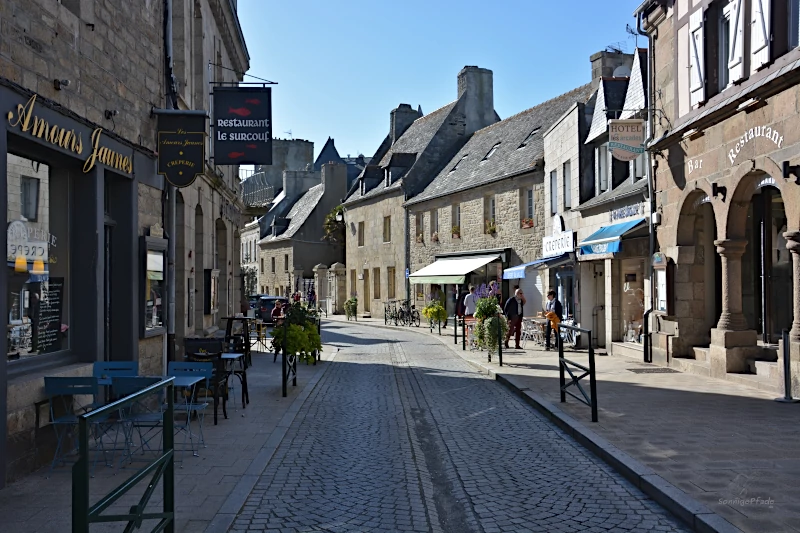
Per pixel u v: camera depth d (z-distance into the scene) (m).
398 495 5.92
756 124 10.34
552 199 22.20
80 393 6.49
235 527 5.05
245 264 61.22
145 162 9.41
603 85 18.42
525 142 26.86
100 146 7.90
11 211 6.55
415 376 14.20
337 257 48.41
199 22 15.12
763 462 6.35
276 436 8.02
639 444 7.19
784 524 4.68
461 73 36.56
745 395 10.07
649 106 14.58
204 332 15.33
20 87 6.10
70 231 7.70
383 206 37.41
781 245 11.88
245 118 12.48
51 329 7.30
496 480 6.42
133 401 3.62
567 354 17.34
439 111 38.06
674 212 13.47
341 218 45.47
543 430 8.59
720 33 11.81
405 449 7.63
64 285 7.59
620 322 16.92
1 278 5.86
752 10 10.44
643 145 14.48
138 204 9.16
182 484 6.03
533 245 24.00
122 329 8.78
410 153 36.97
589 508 5.50
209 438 7.91
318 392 11.79
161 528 3.90
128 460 6.80
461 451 7.62
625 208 16.14
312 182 57.09
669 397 10.08
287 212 55.53
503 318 16.31
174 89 10.48
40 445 6.54
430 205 32.06
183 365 8.21
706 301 13.56
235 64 21.81
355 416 9.64
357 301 40.59
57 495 5.66
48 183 7.29
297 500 5.73
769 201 11.81
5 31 5.94
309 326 15.69
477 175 28.72
